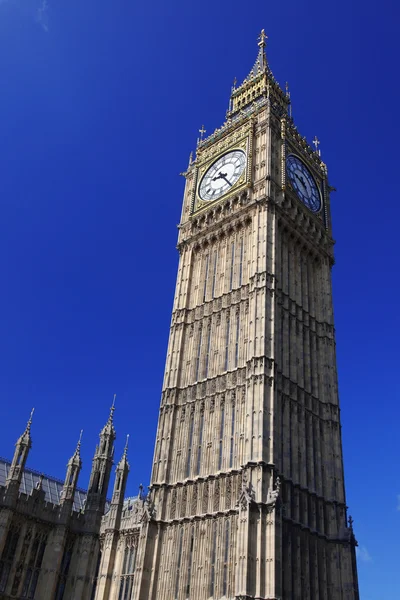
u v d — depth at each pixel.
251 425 45.31
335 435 52.59
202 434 49.94
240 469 44.47
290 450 47.34
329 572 45.44
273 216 57.88
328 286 62.53
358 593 44.50
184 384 54.69
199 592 41.75
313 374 55.25
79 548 55.38
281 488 44.28
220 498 44.66
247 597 37.69
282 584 40.28
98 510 57.38
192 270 63.06
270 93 76.50
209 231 63.06
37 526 54.22
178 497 47.78
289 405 49.53
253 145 64.75
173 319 60.00
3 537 50.88
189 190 70.44
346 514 49.00
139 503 57.03
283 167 62.91
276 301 53.25
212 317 56.69
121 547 55.28
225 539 42.59
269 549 39.56
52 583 52.03
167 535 46.62
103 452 60.75
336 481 49.97
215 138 71.88
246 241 58.78
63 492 57.38
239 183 62.56
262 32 86.38
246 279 55.66
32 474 71.62
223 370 51.97
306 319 57.66
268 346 49.31
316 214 66.00
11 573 50.56
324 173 72.31
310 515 46.31
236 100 80.19
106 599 52.78
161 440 51.97
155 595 44.34
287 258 58.81
